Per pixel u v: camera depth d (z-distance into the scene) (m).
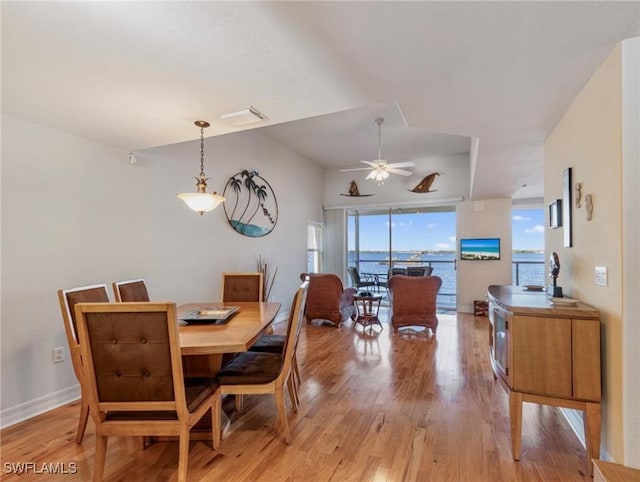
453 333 4.88
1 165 2.43
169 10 1.40
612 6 1.40
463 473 1.86
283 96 2.24
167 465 1.95
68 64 1.82
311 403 2.71
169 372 1.67
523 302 2.22
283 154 6.00
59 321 2.76
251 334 2.10
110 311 1.64
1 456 2.04
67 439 2.23
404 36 1.61
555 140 2.86
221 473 1.87
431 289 4.82
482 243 6.35
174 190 3.80
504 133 3.02
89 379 1.68
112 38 1.59
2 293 2.44
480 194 5.90
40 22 1.46
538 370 1.96
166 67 1.87
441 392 2.90
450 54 1.77
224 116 2.53
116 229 3.19
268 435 2.26
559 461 1.96
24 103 2.29
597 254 1.97
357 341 4.48
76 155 2.89
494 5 1.40
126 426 1.71
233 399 2.82
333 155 6.69
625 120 1.68
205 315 2.55
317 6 1.39
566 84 2.12
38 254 2.63
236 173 4.77
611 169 1.80
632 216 1.68
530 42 1.67
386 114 4.58
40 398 2.63
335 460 1.98
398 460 1.98
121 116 2.52
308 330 5.07
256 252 5.22
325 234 7.74
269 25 1.52
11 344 2.47
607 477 1.31
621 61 1.68
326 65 1.87
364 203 7.39
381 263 7.72
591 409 1.86
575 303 2.11
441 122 2.77
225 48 1.70
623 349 1.69
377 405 2.67
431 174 6.61
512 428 2.00
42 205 2.66
